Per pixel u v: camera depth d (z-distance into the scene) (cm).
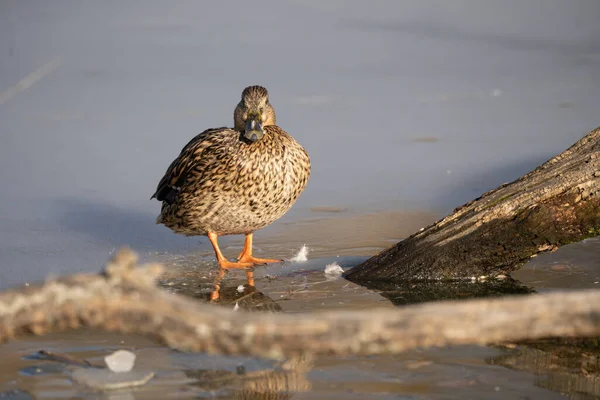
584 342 714
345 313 429
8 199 1277
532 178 886
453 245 912
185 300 435
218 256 1054
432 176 1367
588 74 1939
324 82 1927
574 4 2458
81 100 1803
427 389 621
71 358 694
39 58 2041
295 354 433
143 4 2556
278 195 1058
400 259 944
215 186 1041
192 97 1820
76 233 1155
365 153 1494
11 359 691
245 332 424
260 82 1922
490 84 1900
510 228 877
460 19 2398
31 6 2497
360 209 1249
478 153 1458
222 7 2523
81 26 2317
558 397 605
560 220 855
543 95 1798
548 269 957
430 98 1812
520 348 703
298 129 1623
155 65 2041
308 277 971
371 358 686
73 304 423
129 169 1431
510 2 2506
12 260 1042
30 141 1556
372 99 1808
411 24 2355
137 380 643
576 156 866
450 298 866
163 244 1146
